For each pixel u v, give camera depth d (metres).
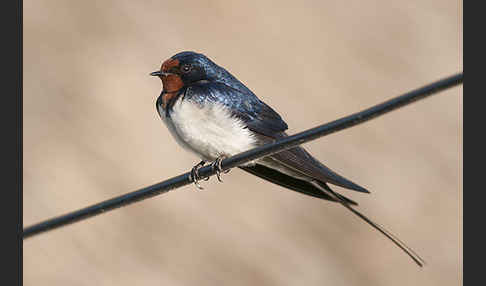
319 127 7.12
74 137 17.86
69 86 18.86
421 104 18.56
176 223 16.70
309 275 16.19
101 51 19.52
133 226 16.66
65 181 17.11
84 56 19.41
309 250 16.50
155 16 20.30
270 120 9.25
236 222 16.73
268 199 17.03
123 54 19.45
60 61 19.30
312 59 19.50
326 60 19.48
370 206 17.02
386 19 20.42
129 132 17.97
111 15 20.27
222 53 19.55
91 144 17.72
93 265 16.12
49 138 17.75
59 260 16.16
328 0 20.92
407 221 16.86
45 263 16.09
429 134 18.16
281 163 8.76
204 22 20.19
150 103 18.50
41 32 19.83
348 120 6.98
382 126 18.14
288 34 20.12
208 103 8.95
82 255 16.23
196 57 9.16
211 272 16.12
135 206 16.81
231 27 20.12
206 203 16.94
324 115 18.44
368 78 19.25
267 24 20.25
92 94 18.66
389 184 17.30
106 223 16.67
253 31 20.09
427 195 17.20
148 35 19.86
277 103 18.52
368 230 16.81
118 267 16.16
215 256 16.34
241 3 20.62
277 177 9.41
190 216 16.78
